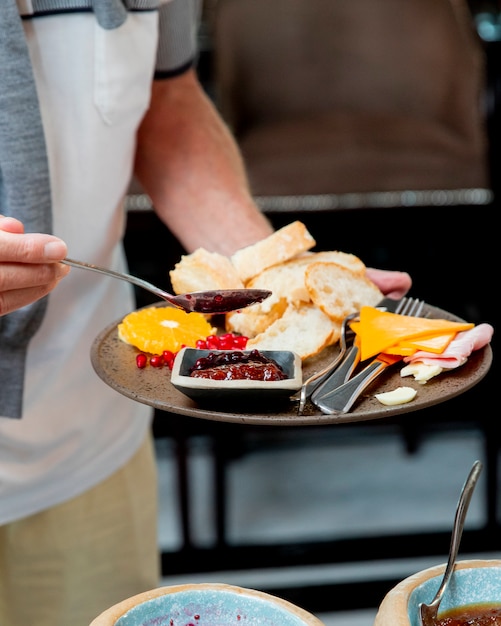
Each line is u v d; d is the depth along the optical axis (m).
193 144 1.37
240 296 1.00
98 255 1.27
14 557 1.31
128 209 2.77
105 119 1.19
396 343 1.01
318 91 3.12
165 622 0.67
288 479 2.95
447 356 0.98
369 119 3.04
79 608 1.37
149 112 1.37
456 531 0.70
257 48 3.08
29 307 1.15
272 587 2.22
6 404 1.21
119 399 1.35
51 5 1.12
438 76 3.06
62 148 1.17
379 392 0.94
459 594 0.71
